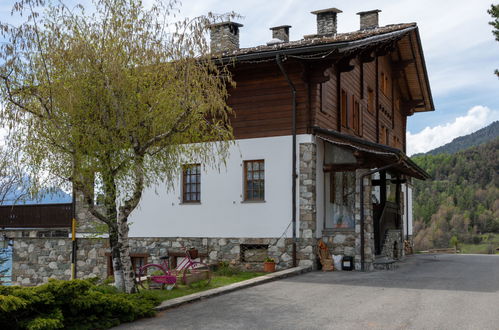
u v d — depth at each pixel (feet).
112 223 31.40
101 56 29.66
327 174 52.01
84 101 29.12
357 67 62.44
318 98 49.80
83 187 30.60
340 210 51.55
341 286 37.78
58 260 58.90
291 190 48.78
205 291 33.88
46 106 29.07
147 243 54.13
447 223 235.20
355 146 47.67
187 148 32.50
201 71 32.27
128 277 30.99
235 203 50.83
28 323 21.54
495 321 25.50
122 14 30.81
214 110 32.60
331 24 66.08
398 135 86.79
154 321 26.12
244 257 50.57
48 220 59.52
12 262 61.36
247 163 51.31
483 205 250.16
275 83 50.21
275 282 39.99
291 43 52.85
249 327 24.67
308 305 30.12
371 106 69.36
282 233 48.83
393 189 66.44
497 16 58.85
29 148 29.09
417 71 81.71
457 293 34.27
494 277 43.29
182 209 52.95
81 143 29.43
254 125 50.72
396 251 63.10
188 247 52.26
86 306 23.91
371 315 27.12
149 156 31.86
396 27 62.39
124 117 29.68
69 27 30.48
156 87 31.14
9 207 61.77
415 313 27.50
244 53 48.98
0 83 28.99
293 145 48.67
